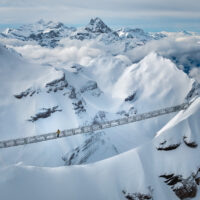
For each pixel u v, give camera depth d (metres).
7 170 43.78
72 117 146.12
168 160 48.75
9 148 111.88
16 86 147.25
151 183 45.84
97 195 45.22
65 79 165.38
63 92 155.88
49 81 153.25
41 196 41.34
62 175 47.75
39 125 130.12
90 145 129.00
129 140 148.38
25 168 45.66
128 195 44.91
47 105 139.62
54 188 43.91
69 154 118.50
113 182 47.22
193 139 49.09
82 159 119.12
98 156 124.31
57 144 120.81
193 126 51.84
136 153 51.47
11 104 135.62
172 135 51.38
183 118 57.16
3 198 38.47
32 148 114.44
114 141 141.12
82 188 45.78
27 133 124.12
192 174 44.97
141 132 159.75
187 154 48.06
